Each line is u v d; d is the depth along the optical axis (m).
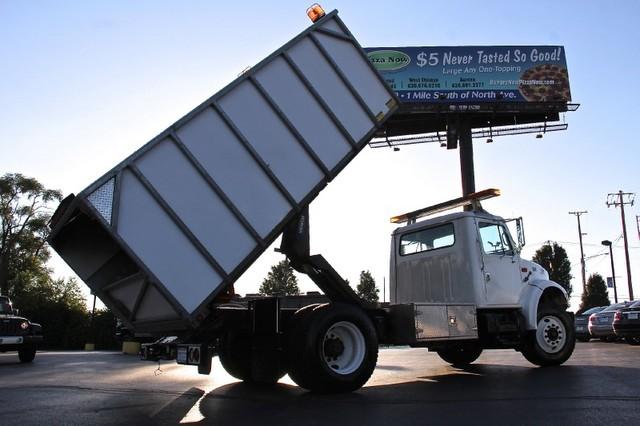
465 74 36.53
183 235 6.14
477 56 36.72
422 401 6.33
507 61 36.66
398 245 10.62
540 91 36.34
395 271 10.59
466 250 9.27
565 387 7.09
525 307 9.55
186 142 6.35
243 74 6.86
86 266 6.90
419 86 36.28
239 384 8.53
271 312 7.29
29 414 5.98
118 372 11.06
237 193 6.55
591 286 58.16
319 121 7.31
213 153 6.49
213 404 6.50
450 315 8.48
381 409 5.86
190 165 6.32
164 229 6.04
